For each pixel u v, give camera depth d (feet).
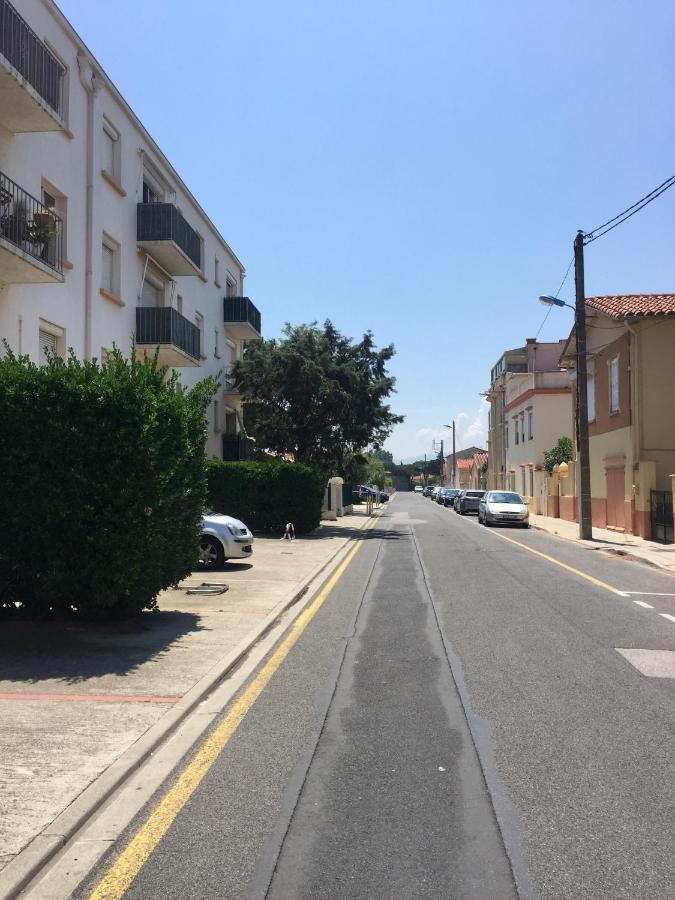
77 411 27.78
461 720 19.40
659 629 31.27
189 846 12.67
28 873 11.50
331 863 12.09
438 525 110.52
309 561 57.82
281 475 83.71
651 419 78.02
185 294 84.58
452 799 14.55
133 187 67.77
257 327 110.32
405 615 34.88
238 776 15.75
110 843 12.76
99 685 22.08
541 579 47.62
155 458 28.35
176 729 18.79
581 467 77.41
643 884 11.46
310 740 17.95
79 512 27.63
